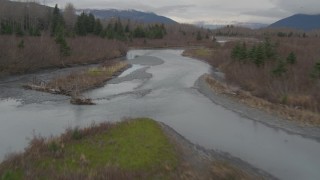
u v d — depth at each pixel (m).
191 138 29.27
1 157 23.28
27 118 33.91
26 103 39.88
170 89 49.34
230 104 41.00
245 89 47.69
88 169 18.92
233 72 56.19
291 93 42.16
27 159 19.88
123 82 54.28
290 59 54.25
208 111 38.16
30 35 89.19
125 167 19.67
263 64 57.22
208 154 25.00
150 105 40.38
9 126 31.09
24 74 58.41
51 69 64.44
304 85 44.38
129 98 43.69
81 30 114.88
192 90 48.66
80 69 64.88
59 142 22.62
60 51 71.50
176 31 182.25
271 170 23.81
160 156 21.62
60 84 48.53
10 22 107.50
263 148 27.70
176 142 25.20
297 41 99.50
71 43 84.50
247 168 23.59
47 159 20.12
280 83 44.94
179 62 81.25
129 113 36.66
